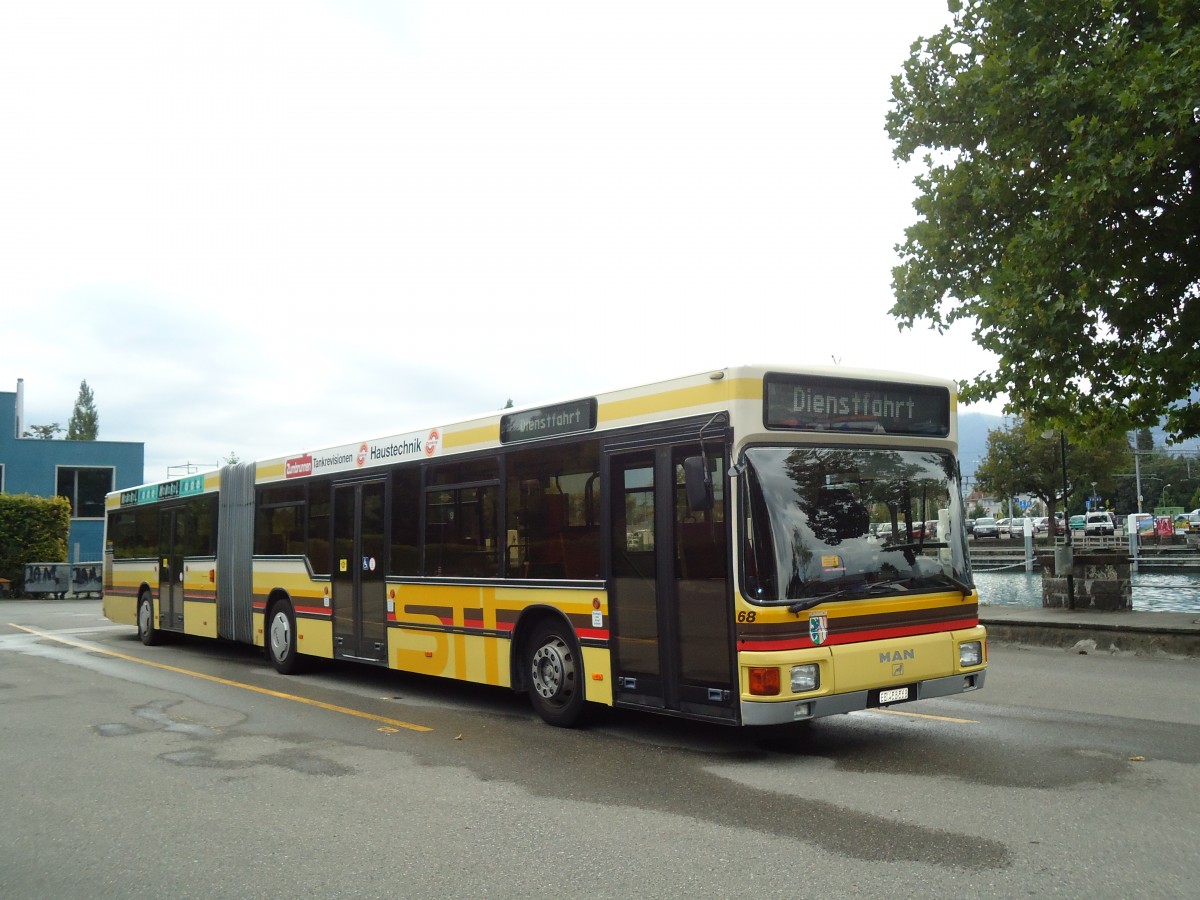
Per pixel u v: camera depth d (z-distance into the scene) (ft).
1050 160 49.21
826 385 24.86
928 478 26.18
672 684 25.23
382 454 38.06
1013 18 49.37
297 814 20.62
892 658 24.11
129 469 143.74
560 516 29.35
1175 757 23.63
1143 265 46.44
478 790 22.24
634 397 26.89
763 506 23.45
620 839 18.26
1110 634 46.29
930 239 56.34
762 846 17.56
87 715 33.50
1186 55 40.68
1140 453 273.75
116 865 17.70
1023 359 47.62
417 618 35.40
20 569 123.13
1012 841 17.42
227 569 49.80
